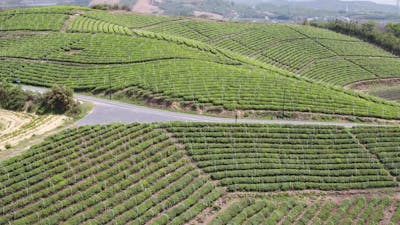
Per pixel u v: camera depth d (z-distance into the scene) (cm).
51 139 5894
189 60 10244
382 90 12962
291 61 13738
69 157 5484
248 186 5578
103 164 5431
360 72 13900
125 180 5222
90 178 5169
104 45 10825
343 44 15888
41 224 4403
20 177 5003
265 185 5638
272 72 10700
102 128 6284
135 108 7888
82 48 10669
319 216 5178
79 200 4825
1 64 9944
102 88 8706
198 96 8169
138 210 4775
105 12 14788
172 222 4741
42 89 8888
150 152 5831
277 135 6662
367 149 6669
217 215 4988
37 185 4912
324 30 17225
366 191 5822
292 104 8088
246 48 14012
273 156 6188
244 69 10231
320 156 6322
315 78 13025
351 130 7025
